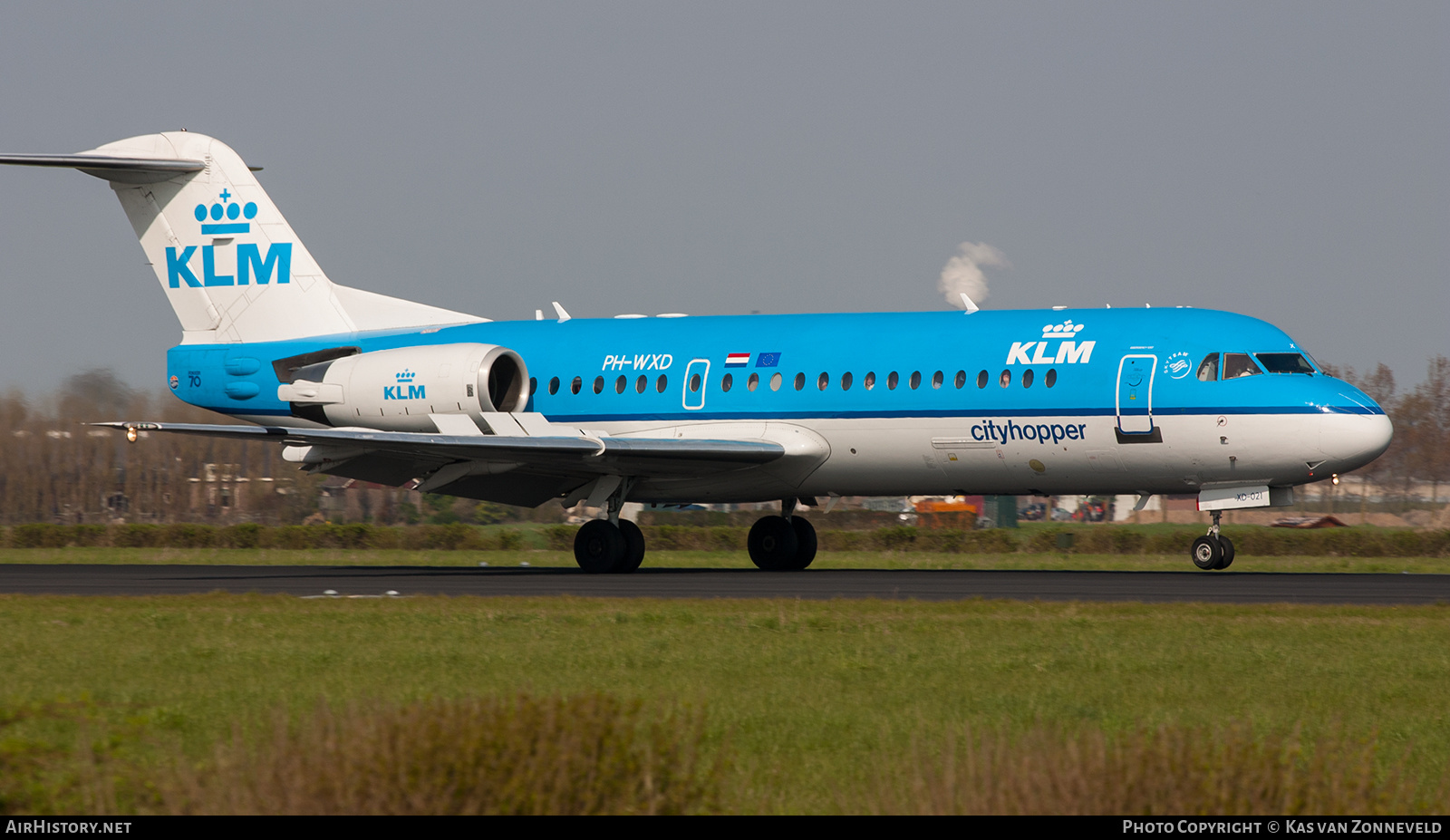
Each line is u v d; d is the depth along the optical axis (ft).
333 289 398.42
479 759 88.84
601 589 284.82
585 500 363.35
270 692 148.05
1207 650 179.63
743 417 346.95
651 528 563.89
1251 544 522.88
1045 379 317.63
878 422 332.19
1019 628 202.08
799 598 254.47
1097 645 183.83
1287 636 192.85
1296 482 308.81
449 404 360.89
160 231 406.00
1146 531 634.84
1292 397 298.97
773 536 370.32
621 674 160.45
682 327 366.02
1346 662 169.89
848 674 161.07
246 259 401.29
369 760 88.38
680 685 152.46
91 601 248.93
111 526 581.12
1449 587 276.82
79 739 113.91
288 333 399.24
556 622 210.59
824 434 338.54
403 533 568.82
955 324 334.85
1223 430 303.68
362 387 371.15
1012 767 92.53
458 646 183.73
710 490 356.79
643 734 100.48
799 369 343.05
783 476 347.56
